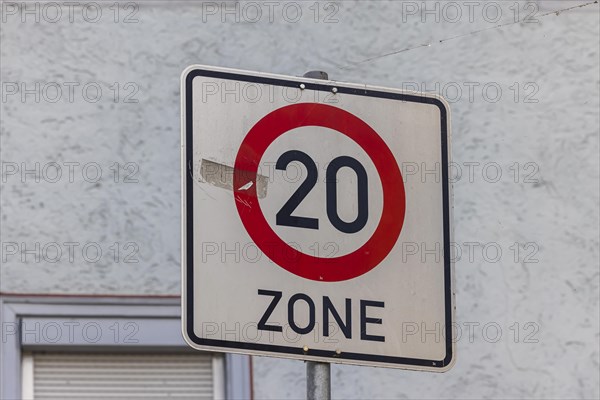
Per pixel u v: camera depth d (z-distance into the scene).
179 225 19.31
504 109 20.19
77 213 19.27
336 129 12.90
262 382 19.03
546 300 19.69
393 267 12.79
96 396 19.19
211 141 12.52
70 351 19.19
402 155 13.07
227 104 12.62
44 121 19.47
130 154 19.47
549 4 20.52
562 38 20.44
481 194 19.94
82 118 19.52
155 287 19.19
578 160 20.12
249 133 12.61
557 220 19.94
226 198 12.41
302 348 12.38
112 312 19.11
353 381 19.11
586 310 19.69
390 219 12.88
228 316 12.23
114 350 19.19
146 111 19.59
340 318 12.55
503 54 20.33
